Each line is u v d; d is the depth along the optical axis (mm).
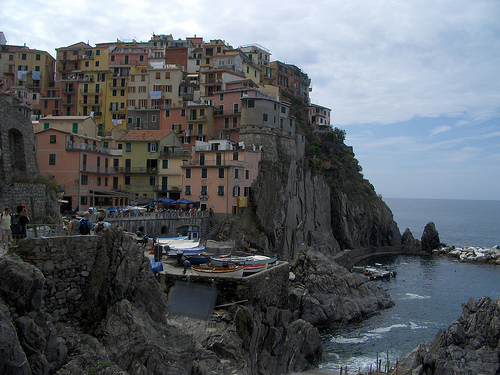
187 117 107750
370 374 39938
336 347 50812
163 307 24406
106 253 22766
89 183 79188
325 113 163500
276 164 95688
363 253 119688
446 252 128625
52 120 92688
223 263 36312
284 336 34938
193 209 84375
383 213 130125
